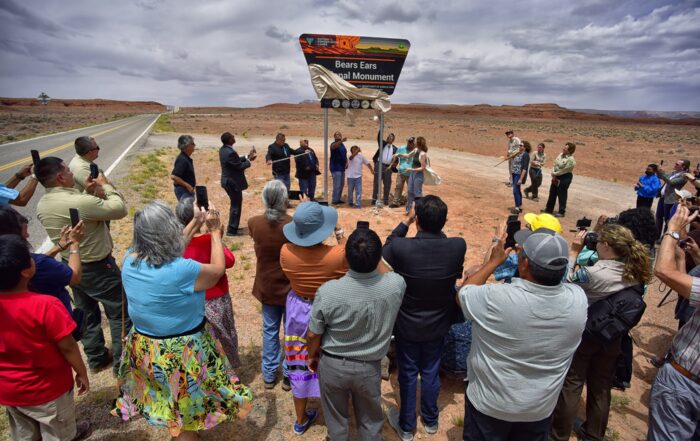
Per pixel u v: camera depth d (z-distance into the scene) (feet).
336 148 36.60
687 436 8.59
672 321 18.80
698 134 192.95
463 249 10.31
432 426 11.55
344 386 9.11
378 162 37.40
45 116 256.11
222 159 26.73
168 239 8.39
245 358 14.76
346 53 33.06
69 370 9.10
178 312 8.63
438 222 10.15
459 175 55.93
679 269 9.71
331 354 9.14
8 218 9.10
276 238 11.63
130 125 170.71
